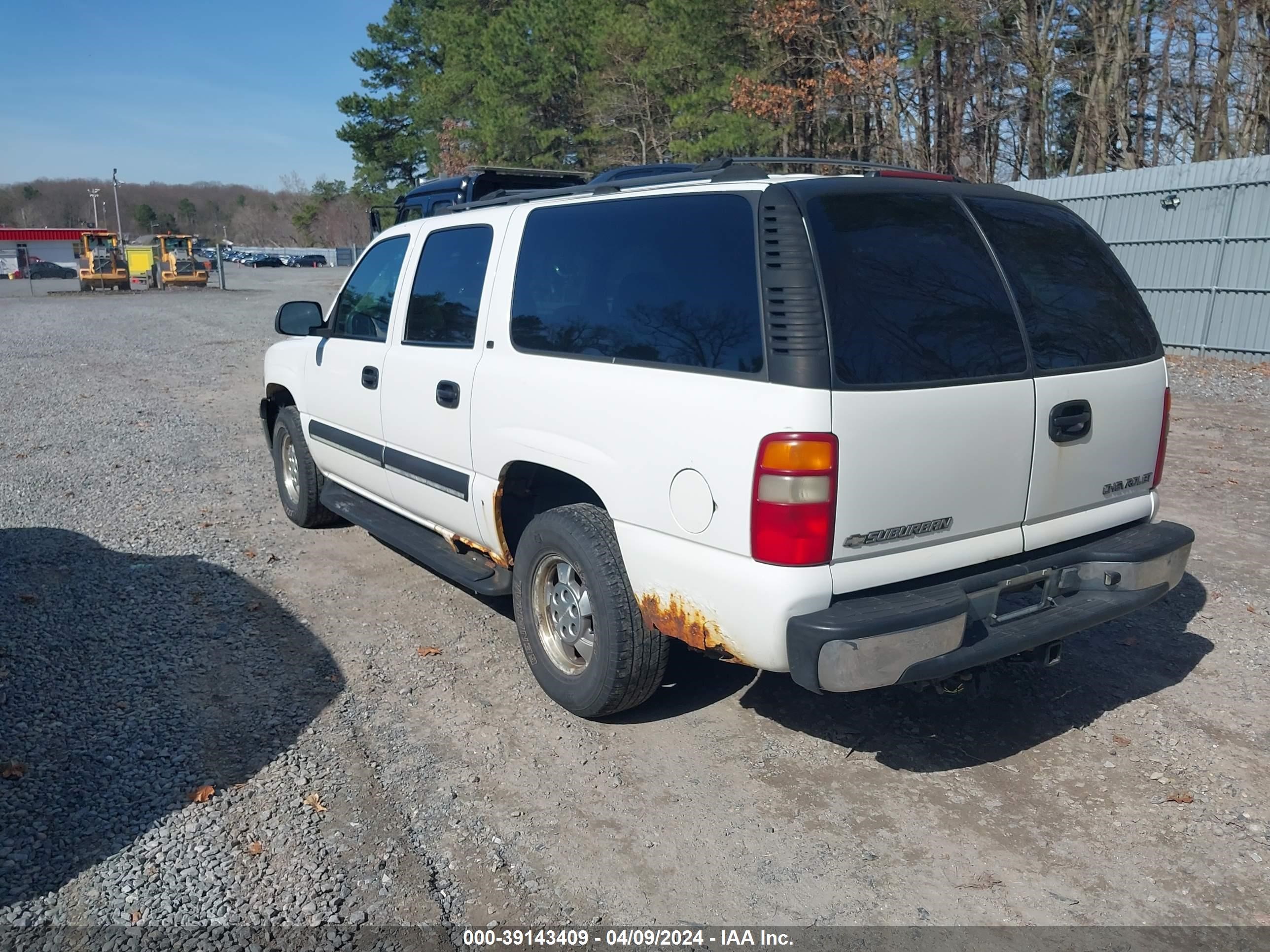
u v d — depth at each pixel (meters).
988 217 3.46
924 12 20.48
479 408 4.14
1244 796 3.38
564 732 3.79
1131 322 3.76
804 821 3.24
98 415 10.51
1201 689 4.16
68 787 3.36
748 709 3.99
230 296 35.56
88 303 31.28
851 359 2.90
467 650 4.54
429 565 4.63
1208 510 6.78
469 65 34.88
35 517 6.58
